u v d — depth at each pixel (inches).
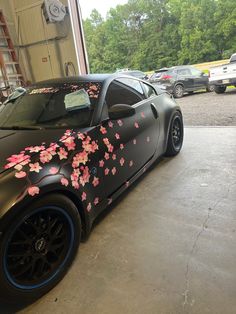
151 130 116.3
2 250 55.9
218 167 127.5
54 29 237.5
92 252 79.4
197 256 74.0
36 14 238.1
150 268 71.6
